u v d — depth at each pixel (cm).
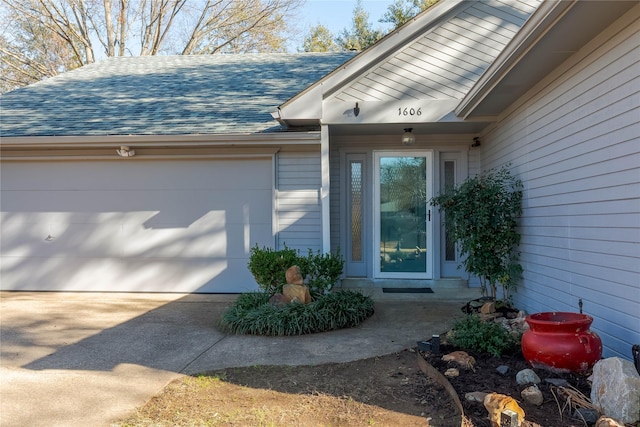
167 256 751
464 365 375
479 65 626
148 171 752
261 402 335
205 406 329
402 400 335
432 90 633
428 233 761
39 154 749
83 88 985
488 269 582
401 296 698
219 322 552
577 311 420
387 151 769
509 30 620
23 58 2019
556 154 461
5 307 646
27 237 765
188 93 916
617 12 334
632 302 333
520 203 565
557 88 455
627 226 339
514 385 331
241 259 743
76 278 761
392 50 625
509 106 596
